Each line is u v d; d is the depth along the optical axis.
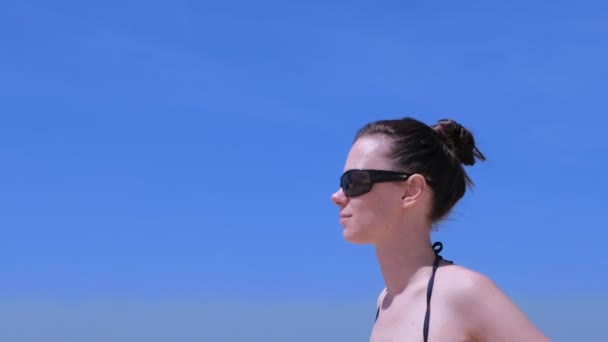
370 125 2.78
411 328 2.64
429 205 2.72
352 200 2.73
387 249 2.73
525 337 2.54
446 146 2.78
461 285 2.60
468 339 2.59
